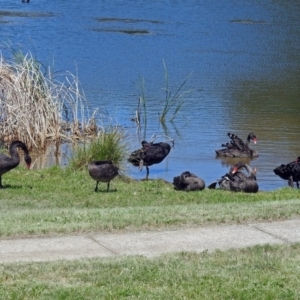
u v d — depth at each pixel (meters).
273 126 24.28
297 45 41.72
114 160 18.33
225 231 11.33
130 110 25.92
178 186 16.47
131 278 9.05
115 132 19.25
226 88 30.14
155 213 12.34
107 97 27.66
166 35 43.53
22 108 21.62
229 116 25.53
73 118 23.00
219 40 42.53
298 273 9.27
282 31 46.34
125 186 16.69
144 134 23.17
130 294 8.56
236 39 43.03
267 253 10.12
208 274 9.20
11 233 10.95
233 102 27.72
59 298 8.42
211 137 23.05
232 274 9.21
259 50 39.78
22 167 18.14
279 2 59.22
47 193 15.52
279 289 8.77
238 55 38.16
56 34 42.38
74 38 41.31
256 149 21.77
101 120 24.25
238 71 33.94
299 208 12.66
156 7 56.00
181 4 57.53
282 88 30.48
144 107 24.64
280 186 18.27
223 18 51.09
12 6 54.50
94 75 31.75
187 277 9.08
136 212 12.47
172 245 10.60
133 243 10.66
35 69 23.30
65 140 22.09
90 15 51.22
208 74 32.97
